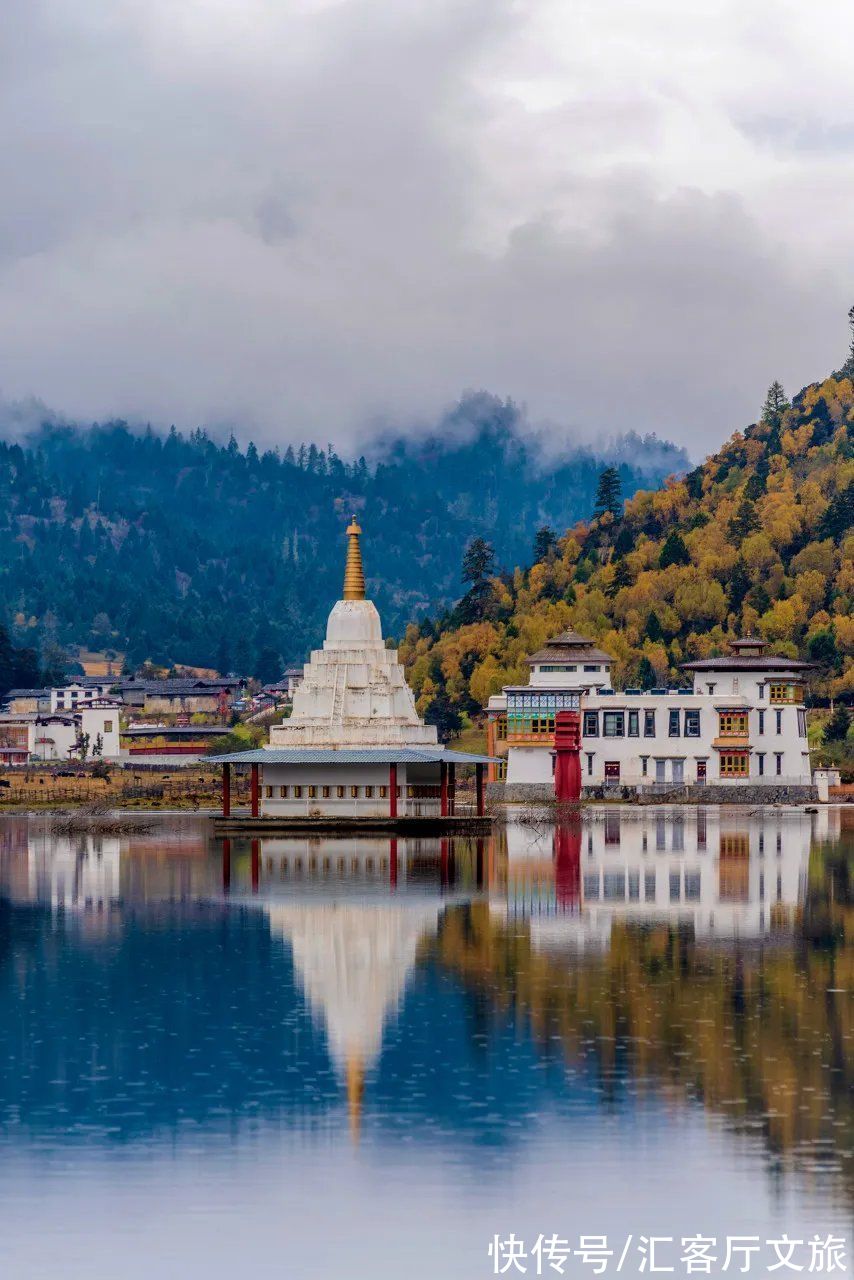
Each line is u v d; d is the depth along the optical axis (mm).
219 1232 71625
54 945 133875
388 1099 87250
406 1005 108062
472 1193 74812
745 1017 103688
